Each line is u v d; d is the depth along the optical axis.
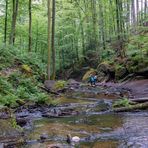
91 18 53.59
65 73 55.19
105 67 39.59
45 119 13.35
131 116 13.69
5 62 22.42
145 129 10.71
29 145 8.87
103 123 12.12
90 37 54.62
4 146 8.70
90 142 9.16
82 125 11.70
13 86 19.09
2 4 37.91
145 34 33.12
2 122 10.05
